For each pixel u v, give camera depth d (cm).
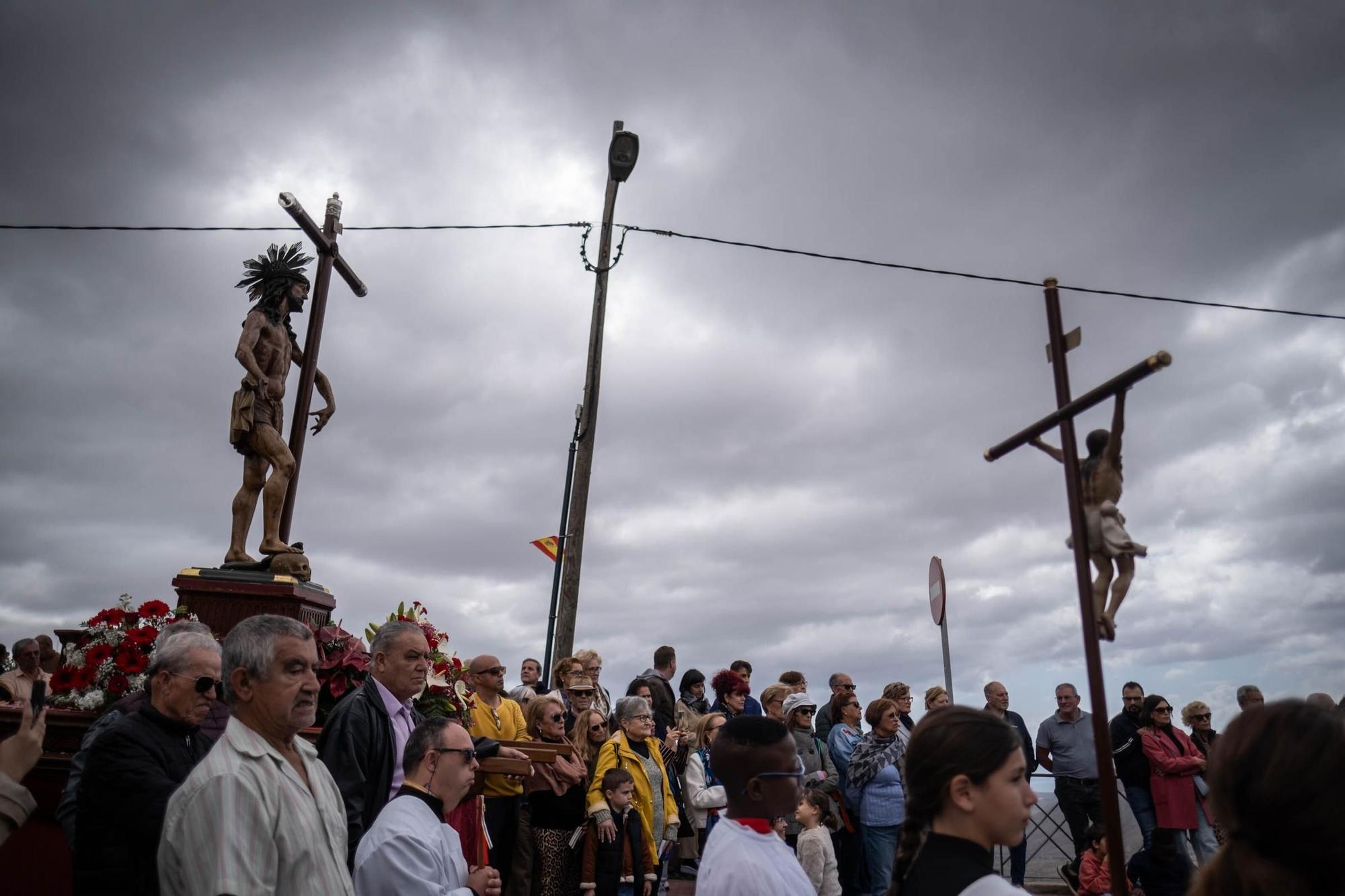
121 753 398
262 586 748
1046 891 1057
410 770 438
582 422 1471
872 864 871
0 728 591
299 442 852
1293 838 178
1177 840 897
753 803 363
